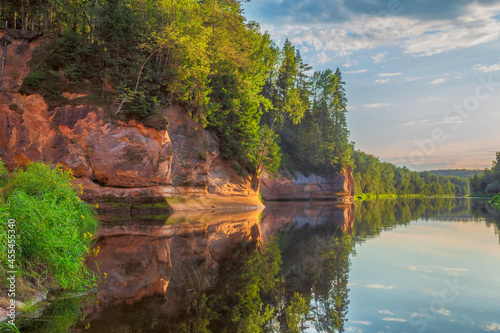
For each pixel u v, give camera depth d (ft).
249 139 148.15
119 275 28.43
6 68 99.71
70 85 97.30
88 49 100.53
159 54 113.19
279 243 49.34
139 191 98.12
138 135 98.27
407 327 18.12
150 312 20.27
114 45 105.50
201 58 117.80
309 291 25.90
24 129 92.12
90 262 32.19
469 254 39.11
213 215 95.20
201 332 17.54
